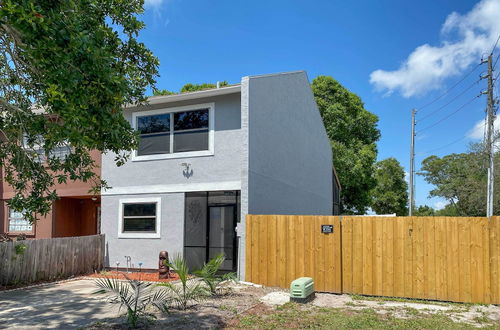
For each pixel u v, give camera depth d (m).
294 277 10.95
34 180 8.88
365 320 7.71
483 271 9.41
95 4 7.30
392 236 10.18
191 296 8.72
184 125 14.04
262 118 13.81
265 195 13.77
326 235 10.77
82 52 5.93
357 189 33.59
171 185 13.90
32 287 11.34
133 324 7.07
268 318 7.82
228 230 13.73
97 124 6.52
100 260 14.45
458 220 9.69
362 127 33.75
